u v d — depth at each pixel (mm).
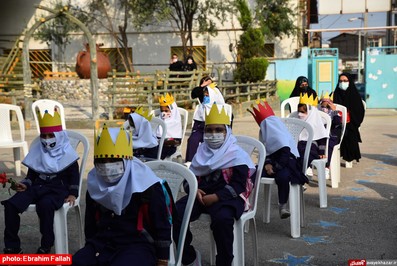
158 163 4359
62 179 5156
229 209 4398
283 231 6035
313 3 28859
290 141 5863
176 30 26062
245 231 6031
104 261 3459
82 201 7383
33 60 27281
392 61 23469
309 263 5020
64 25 25672
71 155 5133
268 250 5402
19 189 5031
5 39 27406
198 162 4621
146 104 16578
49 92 23641
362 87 25578
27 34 17422
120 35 26531
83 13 26078
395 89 23578
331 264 4984
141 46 26453
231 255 4328
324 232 5965
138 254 3424
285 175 5680
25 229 6234
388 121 18031
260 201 7391
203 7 24078
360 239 5691
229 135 4625
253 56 23125
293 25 24312
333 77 24406
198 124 8375
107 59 23594
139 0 23000
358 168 9742
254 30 22984
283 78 24391
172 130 8445
